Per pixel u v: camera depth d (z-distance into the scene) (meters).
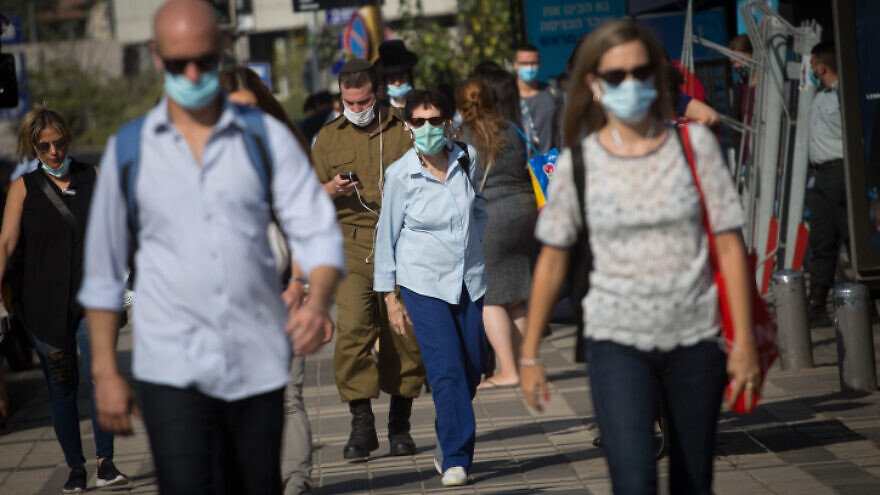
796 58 35.78
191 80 11.53
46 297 21.91
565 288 14.05
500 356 29.27
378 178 22.69
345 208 22.72
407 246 20.78
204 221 11.72
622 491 12.07
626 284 12.23
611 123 12.54
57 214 22.00
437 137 20.12
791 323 28.58
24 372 39.38
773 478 19.52
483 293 21.09
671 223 12.14
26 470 24.95
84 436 28.19
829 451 21.06
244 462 12.23
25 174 22.34
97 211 11.86
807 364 28.61
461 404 20.33
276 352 12.12
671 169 12.20
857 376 25.62
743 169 36.97
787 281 28.55
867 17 29.05
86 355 22.00
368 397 22.69
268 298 12.11
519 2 55.62
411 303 20.70
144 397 11.95
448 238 20.58
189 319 11.75
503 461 22.09
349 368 22.66
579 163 12.42
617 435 12.19
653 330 12.23
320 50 96.25
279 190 12.10
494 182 27.52
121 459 24.95
